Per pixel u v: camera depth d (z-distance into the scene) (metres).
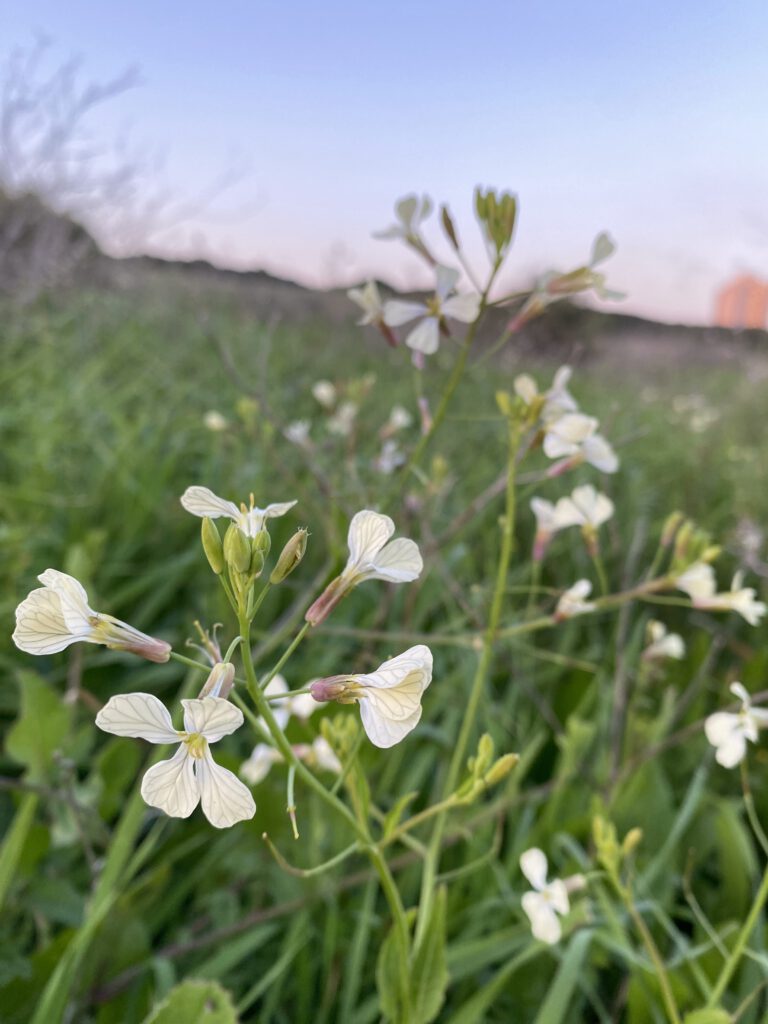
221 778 0.11
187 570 0.41
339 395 0.65
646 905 0.22
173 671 0.34
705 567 0.22
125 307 1.07
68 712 0.24
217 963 0.22
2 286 0.94
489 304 0.20
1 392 0.57
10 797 0.27
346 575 0.13
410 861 0.24
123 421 0.55
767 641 0.42
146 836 0.27
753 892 0.25
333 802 0.15
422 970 0.17
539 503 0.23
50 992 0.18
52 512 0.43
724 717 0.18
